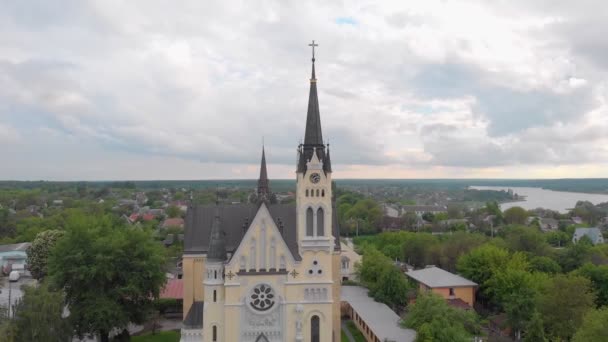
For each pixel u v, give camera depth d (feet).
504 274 371.15
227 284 250.37
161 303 368.48
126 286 279.08
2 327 215.92
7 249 540.93
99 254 269.23
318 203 259.19
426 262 545.03
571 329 291.17
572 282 304.91
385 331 301.63
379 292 387.34
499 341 295.07
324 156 264.72
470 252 444.96
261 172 353.31
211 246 254.88
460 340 251.39
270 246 255.50
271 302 254.27
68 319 255.70
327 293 256.93
